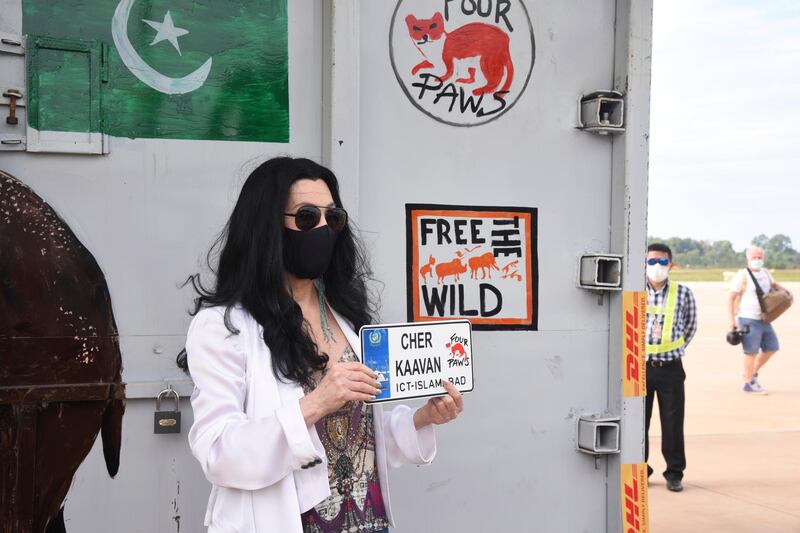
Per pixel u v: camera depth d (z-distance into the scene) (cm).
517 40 299
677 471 655
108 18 253
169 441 257
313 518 183
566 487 307
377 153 282
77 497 250
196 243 261
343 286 212
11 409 242
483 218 296
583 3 309
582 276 309
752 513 594
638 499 310
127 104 255
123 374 253
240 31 265
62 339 247
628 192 308
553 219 306
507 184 299
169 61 258
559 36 305
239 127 265
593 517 310
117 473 253
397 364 197
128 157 255
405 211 286
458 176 293
